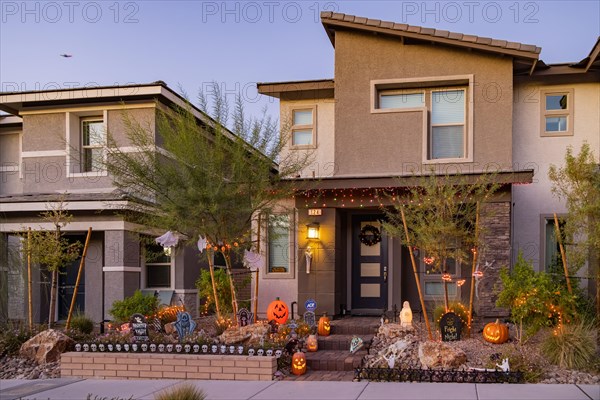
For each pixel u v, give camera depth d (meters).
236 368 9.62
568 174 10.80
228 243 11.98
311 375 9.77
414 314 13.61
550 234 13.88
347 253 14.56
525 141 14.02
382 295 14.39
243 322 11.76
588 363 9.26
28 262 12.26
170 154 12.84
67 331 11.77
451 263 13.88
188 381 9.42
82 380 9.81
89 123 16.20
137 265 15.17
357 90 13.89
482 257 12.52
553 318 10.45
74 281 16.20
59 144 15.97
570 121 13.84
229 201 11.72
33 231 12.97
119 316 13.31
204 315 16.55
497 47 13.02
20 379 9.95
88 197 14.45
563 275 11.62
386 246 14.45
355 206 13.45
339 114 13.92
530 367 9.12
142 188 12.55
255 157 12.06
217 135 11.80
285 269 14.19
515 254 13.87
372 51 13.88
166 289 16.31
